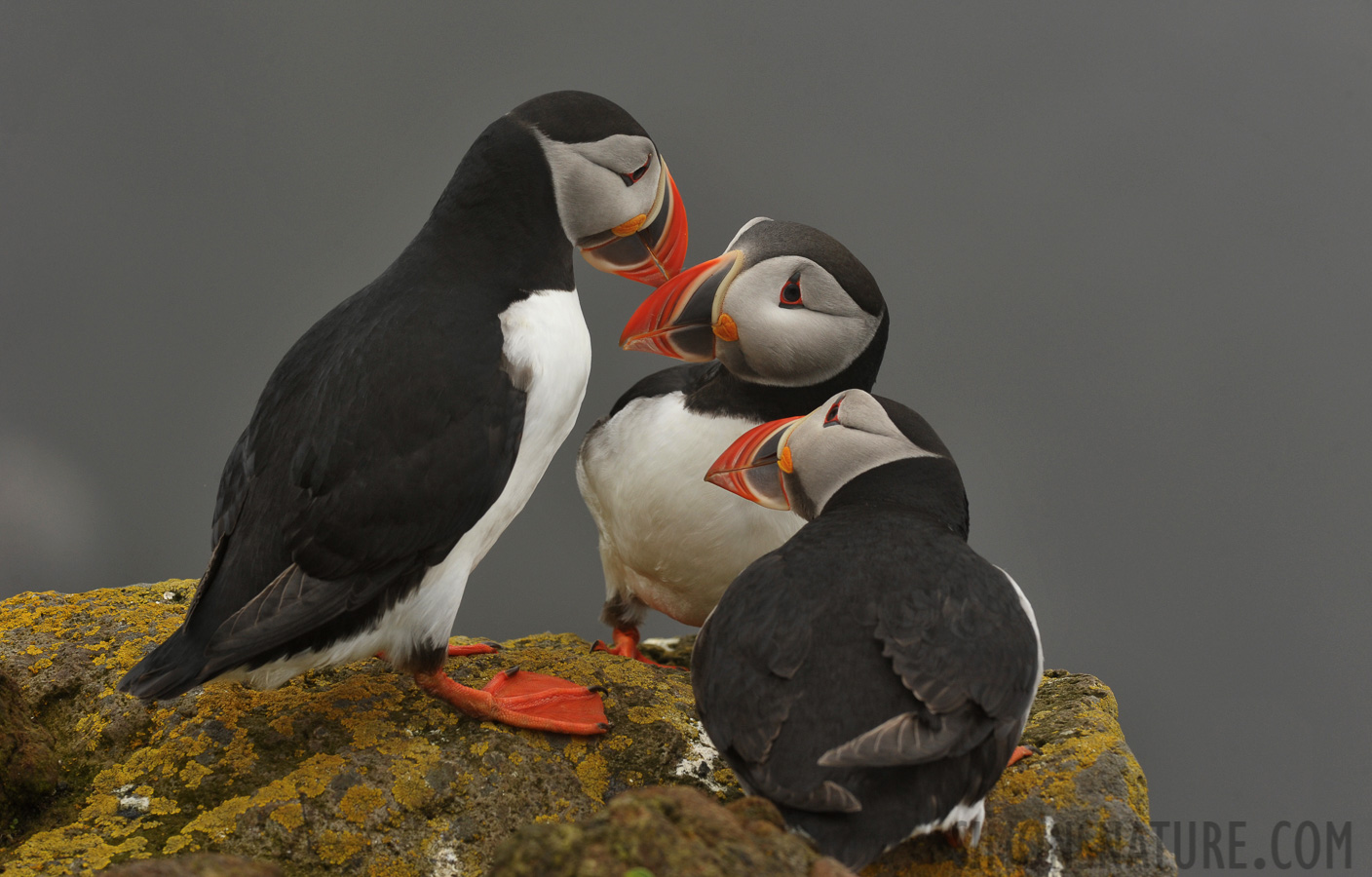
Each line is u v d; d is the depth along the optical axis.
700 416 7.45
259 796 5.68
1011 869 5.68
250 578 5.73
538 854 3.66
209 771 5.88
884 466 6.40
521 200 6.56
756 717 4.96
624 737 6.38
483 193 6.54
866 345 7.36
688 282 7.23
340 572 5.68
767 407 7.44
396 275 6.49
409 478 5.75
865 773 4.81
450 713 6.30
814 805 4.61
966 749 4.87
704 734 6.46
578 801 5.99
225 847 5.48
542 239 6.61
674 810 3.92
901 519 5.86
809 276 7.15
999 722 4.99
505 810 5.86
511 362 6.14
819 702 4.94
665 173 7.14
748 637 5.21
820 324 7.18
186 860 3.88
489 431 5.98
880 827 4.78
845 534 5.71
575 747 6.29
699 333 7.28
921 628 5.12
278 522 5.71
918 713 4.84
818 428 6.52
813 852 3.97
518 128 6.61
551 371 6.27
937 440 6.49
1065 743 6.25
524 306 6.38
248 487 5.92
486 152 6.58
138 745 6.11
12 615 7.16
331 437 5.75
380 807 5.74
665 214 7.15
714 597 7.92
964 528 6.36
